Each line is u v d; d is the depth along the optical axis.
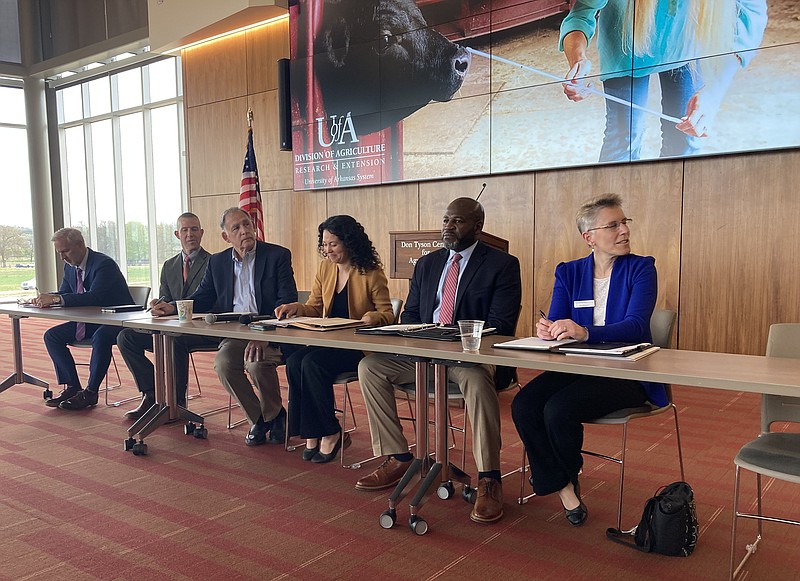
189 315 3.32
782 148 4.77
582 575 2.06
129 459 3.29
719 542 2.28
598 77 5.46
